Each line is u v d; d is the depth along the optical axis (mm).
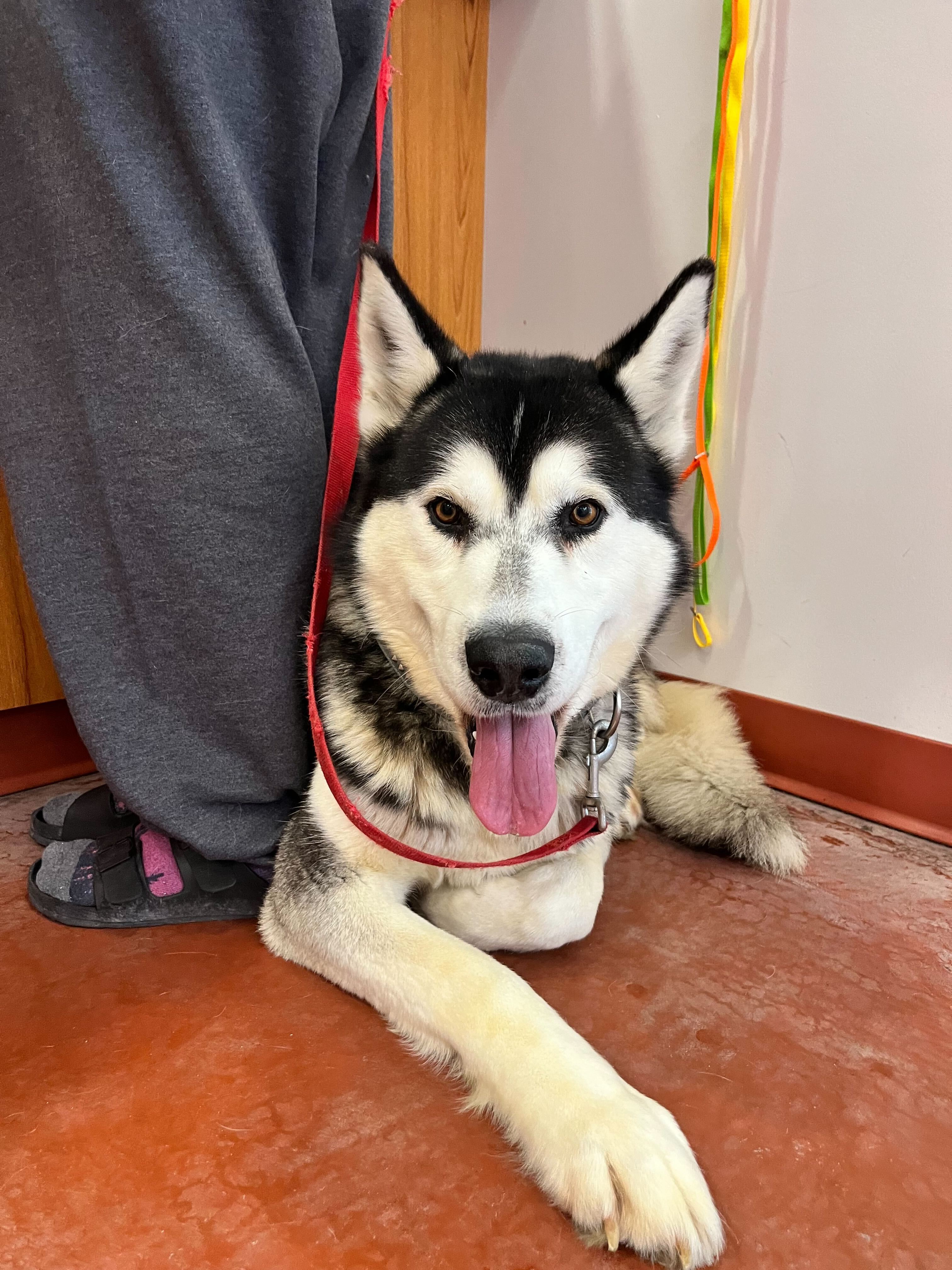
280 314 1288
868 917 1602
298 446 1347
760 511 2182
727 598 2301
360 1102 1062
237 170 1214
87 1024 1187
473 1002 1063
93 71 1134
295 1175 945
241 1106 1046
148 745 1399
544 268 2650
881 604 1985
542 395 1280
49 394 1269
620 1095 950
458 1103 1068
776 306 2066
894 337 1868
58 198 1183
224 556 1312
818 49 1896
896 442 1900
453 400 1295
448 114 2586
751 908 1617
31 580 1336
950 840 1920
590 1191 863
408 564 1239
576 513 1228
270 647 1386
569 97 2451
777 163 2010
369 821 1290
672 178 2244
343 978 1229
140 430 1243
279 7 1223
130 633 1373
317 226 1455
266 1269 832
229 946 1407
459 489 1196
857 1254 890
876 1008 1316
